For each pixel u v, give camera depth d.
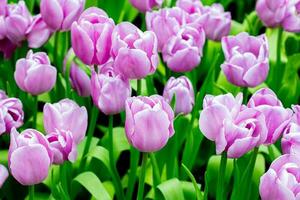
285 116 1.27
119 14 1.93
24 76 1.44
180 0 1.65
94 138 1.59
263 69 1.46
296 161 1.23
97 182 1.43
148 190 1.61
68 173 1.49
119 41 1.35
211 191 1.56
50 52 1.81
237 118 1.26
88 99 1.67
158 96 1.29
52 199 1.39
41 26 1.56
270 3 1.67
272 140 1.28
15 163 1.24
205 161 1.68
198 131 1.56
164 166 1.56
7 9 1.60
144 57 1.34
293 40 2.03
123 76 1.37
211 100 1.28
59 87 1.64
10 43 1.61
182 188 1.48
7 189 1.56
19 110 1.44
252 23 2.00
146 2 1.64
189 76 1.73
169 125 1.29
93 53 1.38
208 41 1.87
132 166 1.49
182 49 1.52
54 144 1.28
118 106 1.38
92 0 1.82
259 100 1.29
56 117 1.30
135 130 1.27
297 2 1.67
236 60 1.47
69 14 1.50
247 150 1.26
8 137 1.59
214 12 1.68
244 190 1.39
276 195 1.21
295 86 1.79
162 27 1.52
